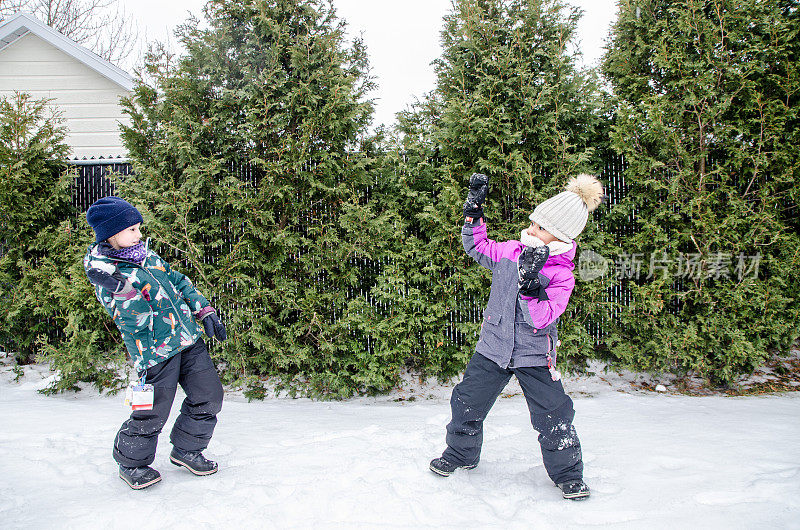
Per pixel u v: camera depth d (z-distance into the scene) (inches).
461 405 102.0
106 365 207.9
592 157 207.8
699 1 198.7
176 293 103.3
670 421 154.3
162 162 192.1
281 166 193.8
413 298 198.8
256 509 91.3
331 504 92.8
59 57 356.8
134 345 98.2
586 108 200.8
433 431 140.9
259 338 189.9
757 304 197.0
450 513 90.4
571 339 199.3
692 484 101.9
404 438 134.6
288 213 201.2
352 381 204.1
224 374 203.8
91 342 194.9
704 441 131.3
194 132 189.8
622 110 199.9
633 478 106.7
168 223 191.3
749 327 201.3
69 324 194.1
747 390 202.4
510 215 207.9
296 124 200.8
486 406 102.6
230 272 194.5
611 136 198.8
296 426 153.6
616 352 206.1
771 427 144.2
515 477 108.7
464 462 105.3
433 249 199.8
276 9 192.4
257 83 188.9
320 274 206.7
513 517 89.6
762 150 205.8
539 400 96.3
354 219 196.2
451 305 198.2
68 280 205.2
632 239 205.5
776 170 207.6
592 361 221.0
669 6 210.5
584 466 113.6
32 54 355.6
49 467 112.3
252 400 194.1
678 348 197.3
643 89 211.9
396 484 100.8
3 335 226.2
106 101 359.6
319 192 203.3
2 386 207.8
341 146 203.9
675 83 199.8
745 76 201.3
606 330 211.8
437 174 206.2
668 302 207.5
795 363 227.8
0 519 87.0
